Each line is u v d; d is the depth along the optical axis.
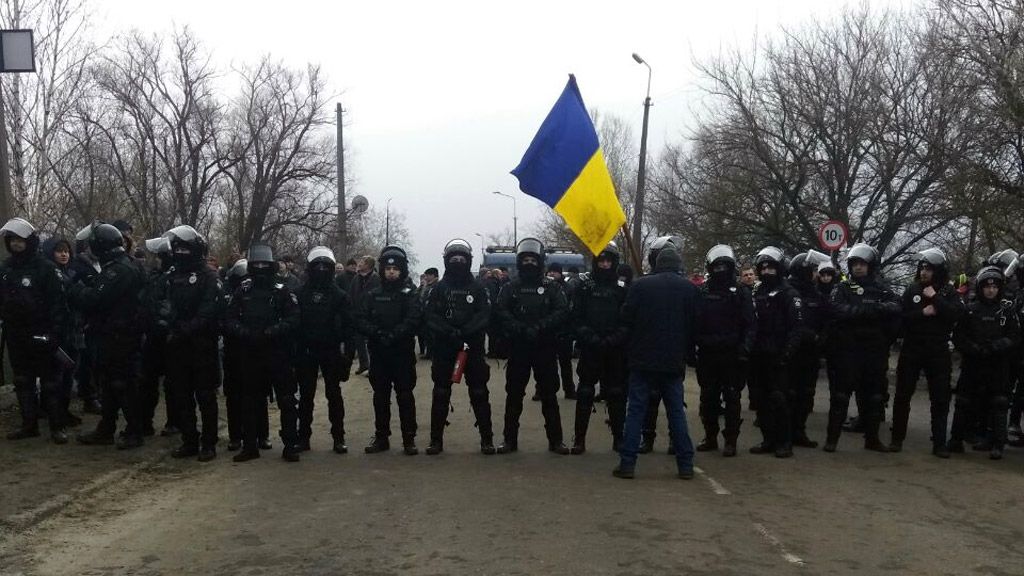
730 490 7.52
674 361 7.82
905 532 6.27
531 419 11.59
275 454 9.06
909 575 5.35
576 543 5.91
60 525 6.37
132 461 8.24
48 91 22.91
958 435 9.43
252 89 38.53
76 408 10.71
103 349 8.65
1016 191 17.45
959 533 6.27
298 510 6.77
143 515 6.65
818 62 24.39
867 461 8.90
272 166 38.59
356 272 16.30
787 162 24.84
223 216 44.81
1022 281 10.14
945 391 9.12
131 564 5.52
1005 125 16.86
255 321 8.42
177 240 8.41
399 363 9.02
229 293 9.59
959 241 22.55
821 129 23.70
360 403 13.06
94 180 33.06
